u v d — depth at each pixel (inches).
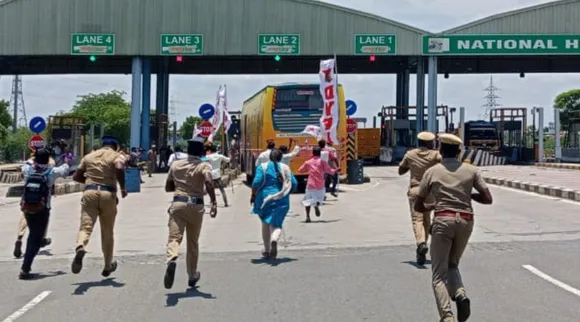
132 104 1673.2
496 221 665.0
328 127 1003.9
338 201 911.0
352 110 1299.2
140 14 1653.5
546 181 1138.0
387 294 357.4
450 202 284.7
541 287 370.3
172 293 365.7
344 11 1658.5
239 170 1577.3
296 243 543.2
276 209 465.7
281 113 1059.9
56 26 1648.6
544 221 663.1
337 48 1660.9
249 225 668.1
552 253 476.1
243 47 1656.0
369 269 427.8
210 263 455.5
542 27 1676.9
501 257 462.0
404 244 532.4
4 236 613.6
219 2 1649.9
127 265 454.3
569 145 2258.9
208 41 1652.3
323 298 350.0
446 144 293.0
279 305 336.2
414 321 304.2
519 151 2092.8
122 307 335.0
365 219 704.4
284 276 408.8
